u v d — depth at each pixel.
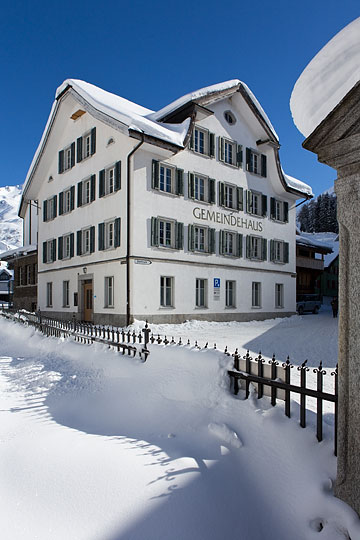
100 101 17.31
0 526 2.59
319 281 36.88
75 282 20.50
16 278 30.08
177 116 19.48
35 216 29.83
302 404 3.29
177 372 4.75
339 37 2.44
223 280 20.39
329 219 96.06
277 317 23.88
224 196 20.62
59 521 2.63
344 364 2.75
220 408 3.97
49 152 23.59
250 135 22.97
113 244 17.41
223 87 20.06
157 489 2.89
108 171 18.34
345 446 2.70
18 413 4.80
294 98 2.88
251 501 2.91
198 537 2.51
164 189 17.97
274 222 24.30
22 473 3.23
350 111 2.56
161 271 17.38
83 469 3.21
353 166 2.67
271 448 3.27
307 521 2.67
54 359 8.19
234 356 4.25
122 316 16.61
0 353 10.79
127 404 4.77
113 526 2.56
